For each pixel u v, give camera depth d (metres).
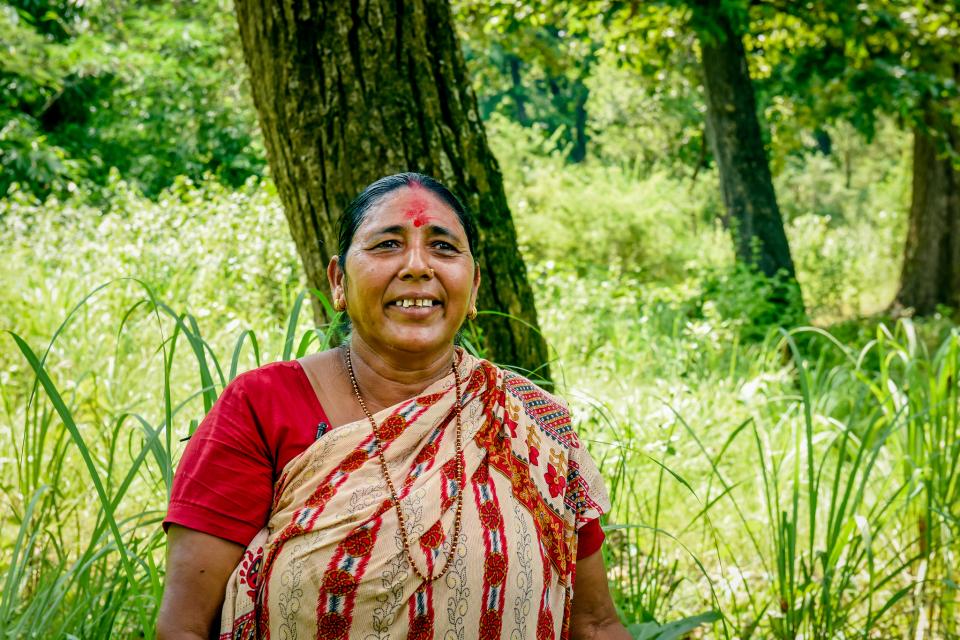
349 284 1.75
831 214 22.22
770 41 11.80
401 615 1.57
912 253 13.46
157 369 5.60
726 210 11.33
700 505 4.63
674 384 6.24
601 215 14.61
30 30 14.21
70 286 7.05
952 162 11.95
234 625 1.58
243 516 1.62
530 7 11.38
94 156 15.30
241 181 16.56
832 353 9.05
